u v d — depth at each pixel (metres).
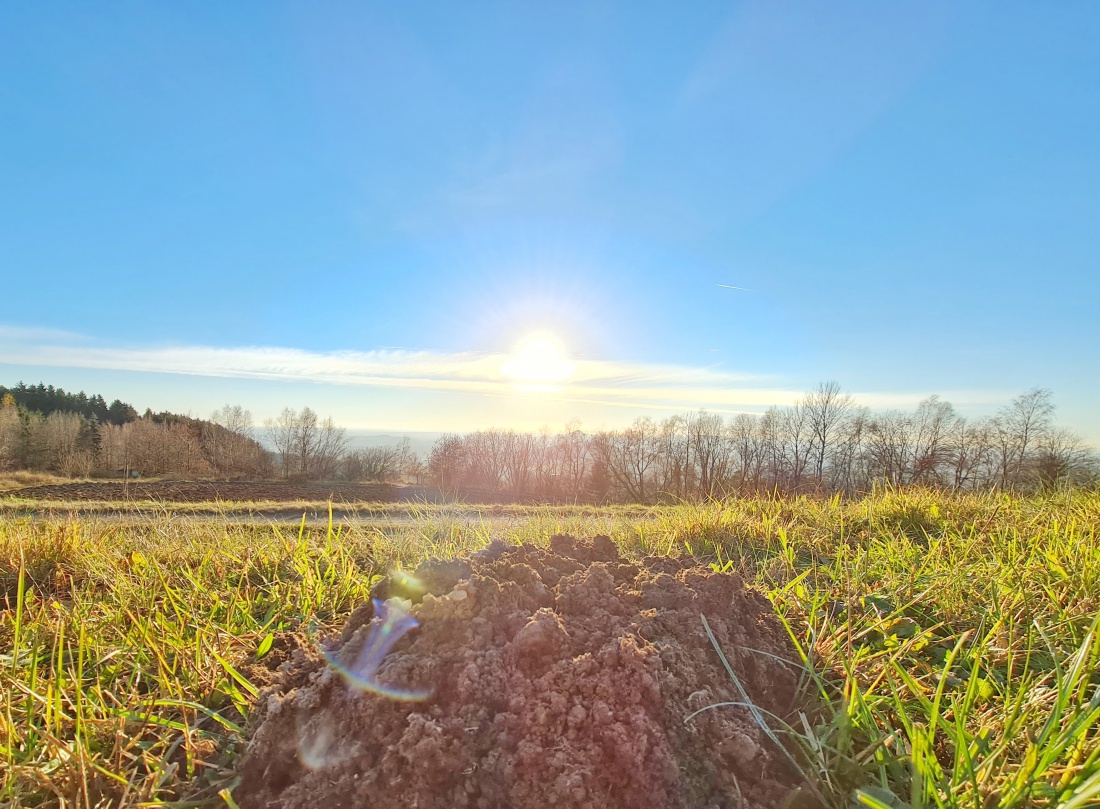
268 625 2.69
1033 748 1.34
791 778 1.57
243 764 1.60
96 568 3.61
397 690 1.62
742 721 1.68
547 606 2.13
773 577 3.46
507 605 2.01
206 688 2.05
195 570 3.62
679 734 1.57
